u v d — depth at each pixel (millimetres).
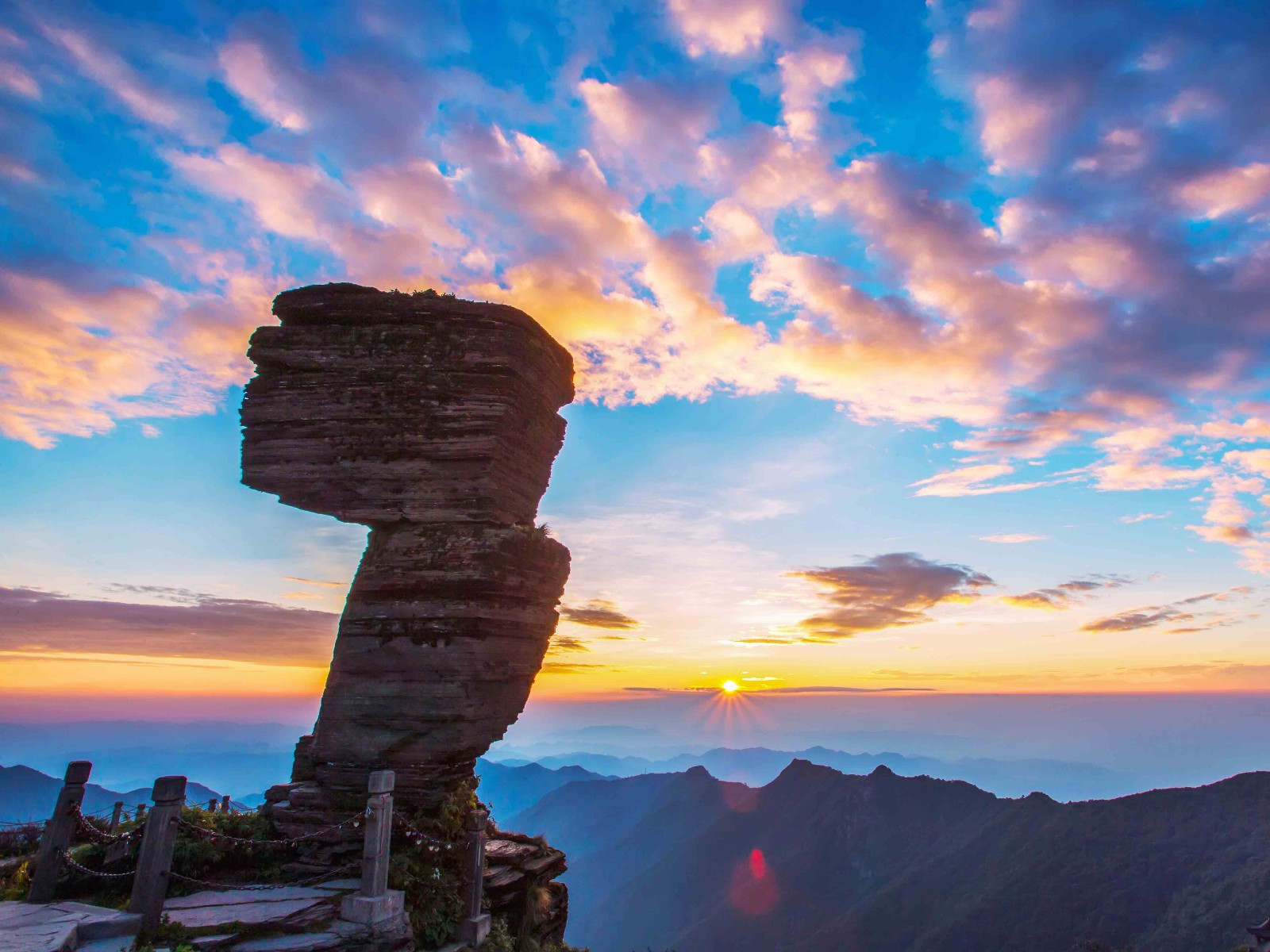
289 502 23578
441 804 21453
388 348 23781
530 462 25562
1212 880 108562
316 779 21938
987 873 140250
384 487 23141
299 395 23797
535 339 25000
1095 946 99000
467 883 20719
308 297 24078
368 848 17172
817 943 143375
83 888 17109
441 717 21453
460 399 23359
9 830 21578
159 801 15758
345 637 22484
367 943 16188
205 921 15805
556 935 26375
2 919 14742
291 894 17938
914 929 133500
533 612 23969
